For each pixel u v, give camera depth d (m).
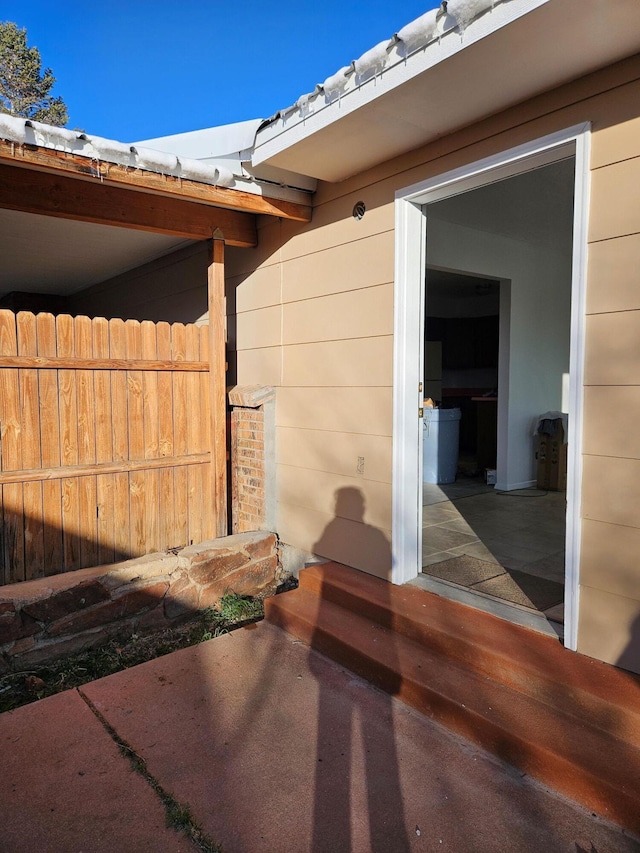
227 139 3.62
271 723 2.52
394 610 3.05
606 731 2.12
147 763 2.27
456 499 5.66
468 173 2.94
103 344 3.95
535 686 2.37
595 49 2.22
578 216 2.46
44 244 5.18
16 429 3.61
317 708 2.63
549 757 2.05
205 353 4.45
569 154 2.61
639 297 2.28
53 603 3.19
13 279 7.08
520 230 5.57
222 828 1.93
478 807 2.00
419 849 1.83
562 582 3.34
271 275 4.47
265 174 3.77
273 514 4.55
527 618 2.86
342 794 2.08
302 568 4.26
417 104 2.69
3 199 3.32
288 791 2.10
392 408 3.46
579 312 2.47
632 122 2.28
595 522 2.45
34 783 2.17
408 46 2.41
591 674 2.34
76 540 3.86
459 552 3.93
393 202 3.39
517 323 6.02
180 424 4.34
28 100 20.64
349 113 2.78
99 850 1.85
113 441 4.01
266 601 3.57
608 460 2.40
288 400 4.36
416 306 3.43
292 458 4.33
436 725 2.46
